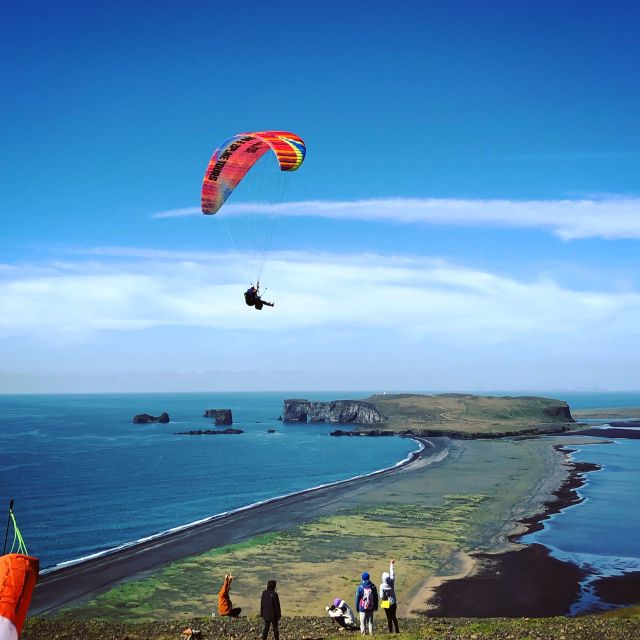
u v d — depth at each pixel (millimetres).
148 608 32656
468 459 105688
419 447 135375
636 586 36344
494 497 66875
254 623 26000
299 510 60562
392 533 50031
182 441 152625
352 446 139500
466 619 29422
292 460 112000
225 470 98188
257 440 156250
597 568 40000
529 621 24609
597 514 57469
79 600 34156
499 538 48219
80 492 77000
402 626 25594
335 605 24000
